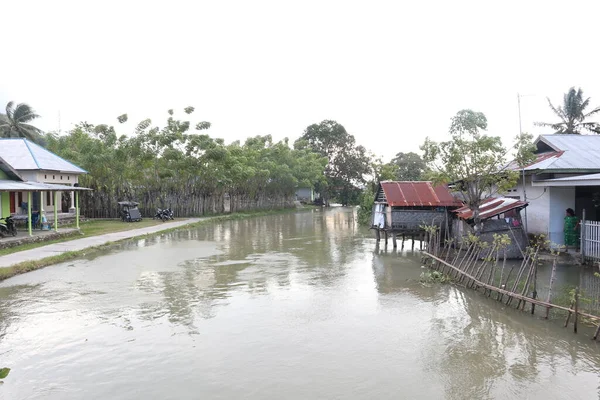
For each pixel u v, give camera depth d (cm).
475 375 626
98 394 576
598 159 1546
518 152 1414
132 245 1944
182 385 598
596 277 1162
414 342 747
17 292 1080
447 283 1161
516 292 1011
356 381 609
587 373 627
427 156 1512
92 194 3225
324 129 6438
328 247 1898
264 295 1050
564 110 3678
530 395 570
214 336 776
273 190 5034
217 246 1925
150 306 959
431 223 1766
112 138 3212
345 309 934
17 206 2406
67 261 1505
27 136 4394
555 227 1523
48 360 681
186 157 3466
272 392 579
